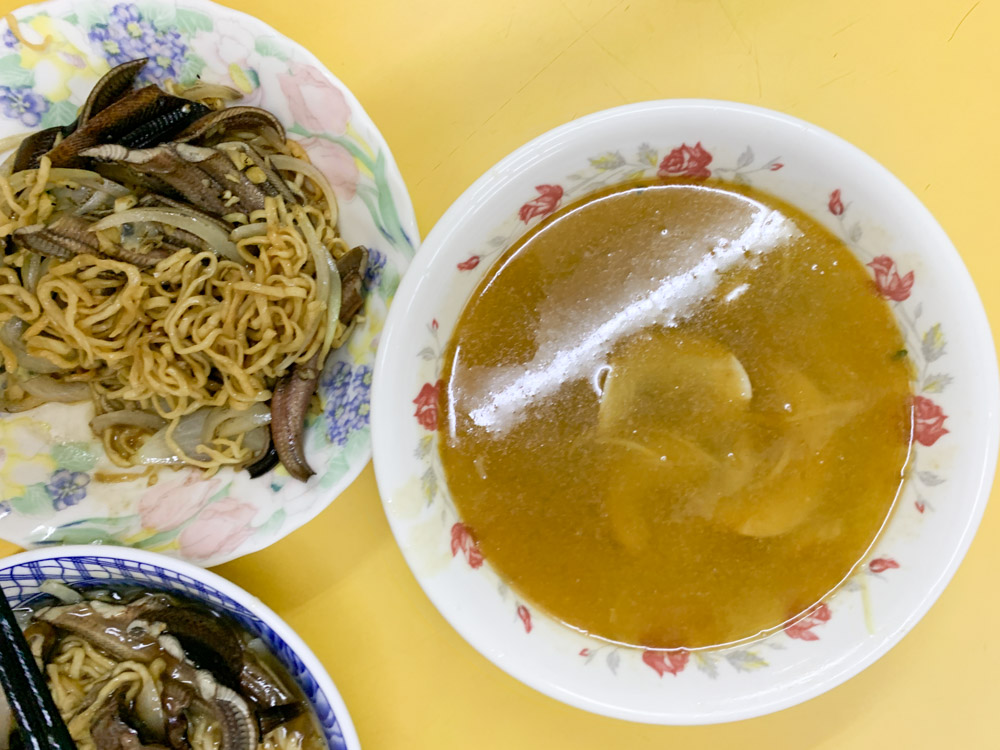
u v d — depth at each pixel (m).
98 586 0.35
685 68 0.35
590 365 0.30
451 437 0.30
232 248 0.36
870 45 0.35
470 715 0.34
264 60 0.33
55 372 0.37
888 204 0.26
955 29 0.35
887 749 0.33
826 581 0.29
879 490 0.28
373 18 0.36
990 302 0.34
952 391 0.27
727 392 0.29
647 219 0.29
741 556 0.29
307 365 0.35
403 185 0.32
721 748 0.34
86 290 0.35
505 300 0.29
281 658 0.34
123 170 0.35
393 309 0.28
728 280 0.29
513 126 0.36
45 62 0.34
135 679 0.34
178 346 0.35
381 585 0.35
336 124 0.33
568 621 0.29
